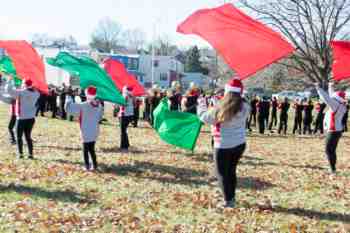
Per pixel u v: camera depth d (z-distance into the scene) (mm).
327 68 26531
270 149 17969
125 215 7738
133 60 84312
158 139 18734
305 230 7367
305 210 8562
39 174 10477
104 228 7082
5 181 9633
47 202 8320
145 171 11500
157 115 13258
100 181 10164
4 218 7324
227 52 7934
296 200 9297
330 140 12102
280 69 31016
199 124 12938
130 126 24891
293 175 11977
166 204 8516
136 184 10023
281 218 7965
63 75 42781
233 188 8305
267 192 9898
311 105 26531
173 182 10438
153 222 7441
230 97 7609
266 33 8078
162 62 93500
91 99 11016
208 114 7703
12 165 11289
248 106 7887
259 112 25172
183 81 104438
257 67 7734
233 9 8633
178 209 8227
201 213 8031
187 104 16641
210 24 8406
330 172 12336
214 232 7090
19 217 7387
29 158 12367
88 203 8375
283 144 20156
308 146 19719
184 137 13023
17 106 12078
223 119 7566
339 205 9023
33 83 12695
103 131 21156
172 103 20234
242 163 13664
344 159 15719
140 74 85312
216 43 8070
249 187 10305
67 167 11445
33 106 12250
